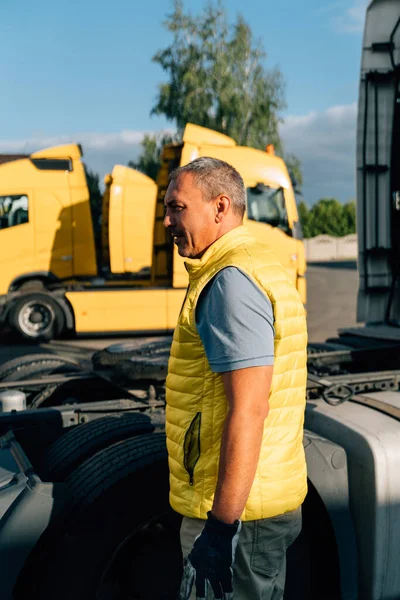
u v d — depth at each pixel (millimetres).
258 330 1562
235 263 1621
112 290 10430
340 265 34812
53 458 2533
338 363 4219
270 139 31812
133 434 2555
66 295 10383
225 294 1579
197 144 9258
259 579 1766
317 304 15625
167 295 10484
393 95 4223
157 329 10500
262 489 1688
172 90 31516
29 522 2062
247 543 1730
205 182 1694
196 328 1648
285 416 1729
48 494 2100
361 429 2480
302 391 1793
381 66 4156
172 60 31750
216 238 1727
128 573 2215
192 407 1686
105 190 13680
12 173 10867
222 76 30938
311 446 2414
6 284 10812
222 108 31000
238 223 1752
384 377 3334
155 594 2232
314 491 2408
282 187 9602
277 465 1705
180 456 1716
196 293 1650
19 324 10555
